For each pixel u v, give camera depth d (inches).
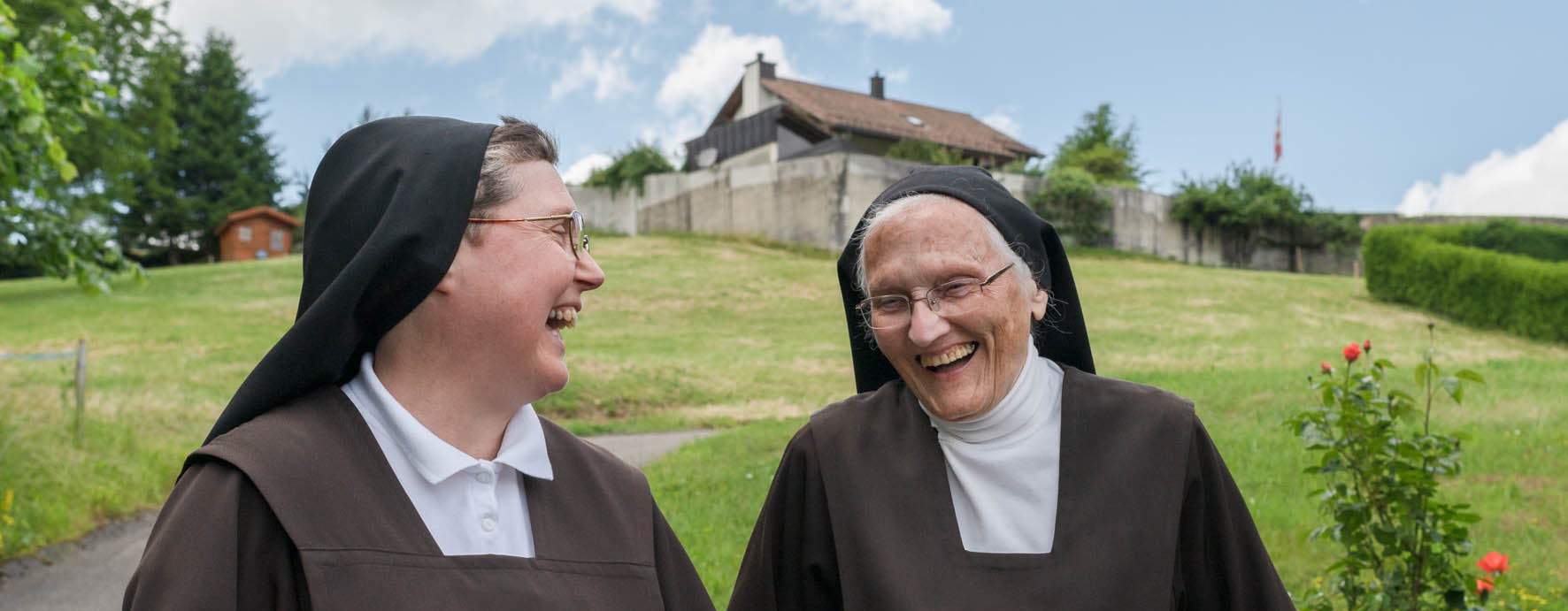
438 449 60.4
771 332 894.4
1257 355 743.7
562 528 65.4
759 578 91.6
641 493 73.1
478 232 61.2
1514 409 418.6
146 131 1159.0
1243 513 83.9
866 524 83.0
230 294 1083.9
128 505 305.0
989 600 77.5
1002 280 81.1
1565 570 217.3
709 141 1659.7
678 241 1444.4
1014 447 82.7
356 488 57.8
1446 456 143.6
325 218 61.6
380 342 63.1
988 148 1759.4
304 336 57.7
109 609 220.1
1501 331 952.9
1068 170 1509.6
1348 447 145.9
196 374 582.2
